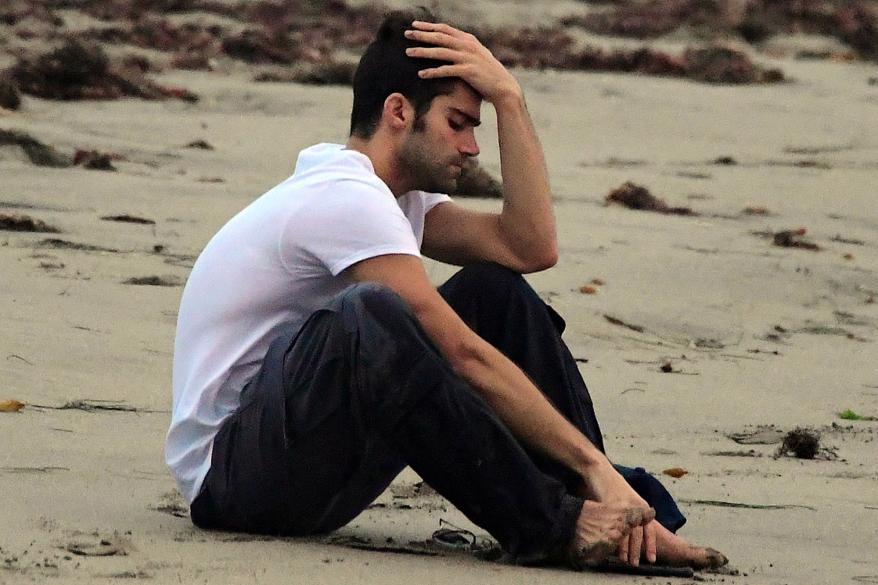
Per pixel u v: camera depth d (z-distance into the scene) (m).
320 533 15.05
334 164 14.77
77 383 22.09
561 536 13.99
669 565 14.67
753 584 14.27
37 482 16.75
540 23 101.94
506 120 15.76
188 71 74.94
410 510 17.08
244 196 40.31
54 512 15.17
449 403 13.78
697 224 42.28
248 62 78.94
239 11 99.88
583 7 109.44
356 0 105.56
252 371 14.86
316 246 14.46
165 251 32.53
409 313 13.90
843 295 35.06
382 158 15.00
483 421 13.86
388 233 14.29
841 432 23.28
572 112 65.12
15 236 32.72
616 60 81.50
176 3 99.31
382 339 13.80
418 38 14.99
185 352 15.06
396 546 14.83
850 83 80.06
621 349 28.81
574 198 45.19
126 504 15.97
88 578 12.57
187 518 15.42
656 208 44.25
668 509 15.34
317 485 14.28
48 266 29.98
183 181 42.12
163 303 27.89
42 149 43.94
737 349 29.66
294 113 60.56
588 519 14.00
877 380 27.69
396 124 14.91
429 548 14.86
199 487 14.80
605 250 37.00
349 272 14.38
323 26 97.12
